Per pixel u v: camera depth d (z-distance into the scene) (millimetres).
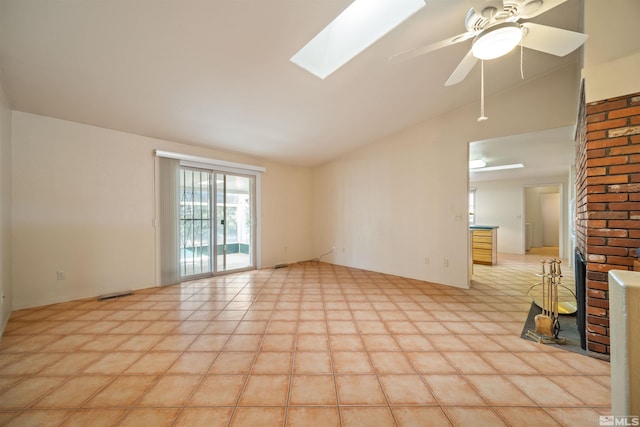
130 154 3613
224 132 3867
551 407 1472
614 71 1854
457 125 3846
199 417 1397
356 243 5223
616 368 686
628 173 1813
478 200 7824
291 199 5699
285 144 4539
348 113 3674
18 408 1454
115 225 3482
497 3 1569
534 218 8562
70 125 3164
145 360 1934
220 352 2047
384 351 2070
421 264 4273
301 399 1536
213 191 4547
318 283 4094
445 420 1381
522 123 3312
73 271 3188
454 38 1882
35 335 2312
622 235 1843
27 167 2891
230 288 3807
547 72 3127
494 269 5180
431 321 2650
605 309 1927
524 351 2070
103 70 2398
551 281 2410
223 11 1902
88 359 1941
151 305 3082
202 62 2406
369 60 2631
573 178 5371
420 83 3121
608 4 1862
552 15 2291
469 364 1894
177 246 4035
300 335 2338
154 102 2971
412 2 2121
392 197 4641
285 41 2234
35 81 2461
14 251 2822
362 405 1491
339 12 1983
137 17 1885
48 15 1806
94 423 1355
